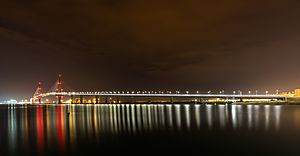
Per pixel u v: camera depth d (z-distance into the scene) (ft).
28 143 170.09
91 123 276.62
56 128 240.94
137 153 134.92
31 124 282.56
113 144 157.99
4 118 372.79
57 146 157.79
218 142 157.07
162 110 507.30
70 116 380.58
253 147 142.72
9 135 207.82
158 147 146.72
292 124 233.55
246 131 197.77
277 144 148.97
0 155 141.18
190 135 184.44
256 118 291.17
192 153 132.26
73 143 164.86
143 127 234.17
